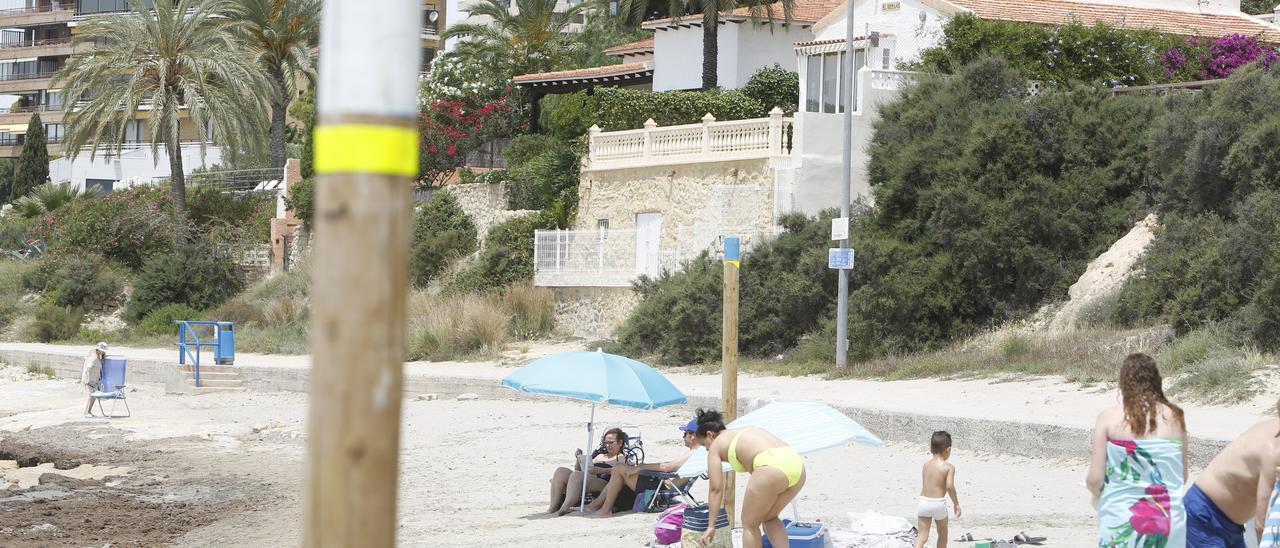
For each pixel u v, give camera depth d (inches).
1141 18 4972.9
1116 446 964.0
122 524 2043.6
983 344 3462.1
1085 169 3708.2
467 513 1975.9
